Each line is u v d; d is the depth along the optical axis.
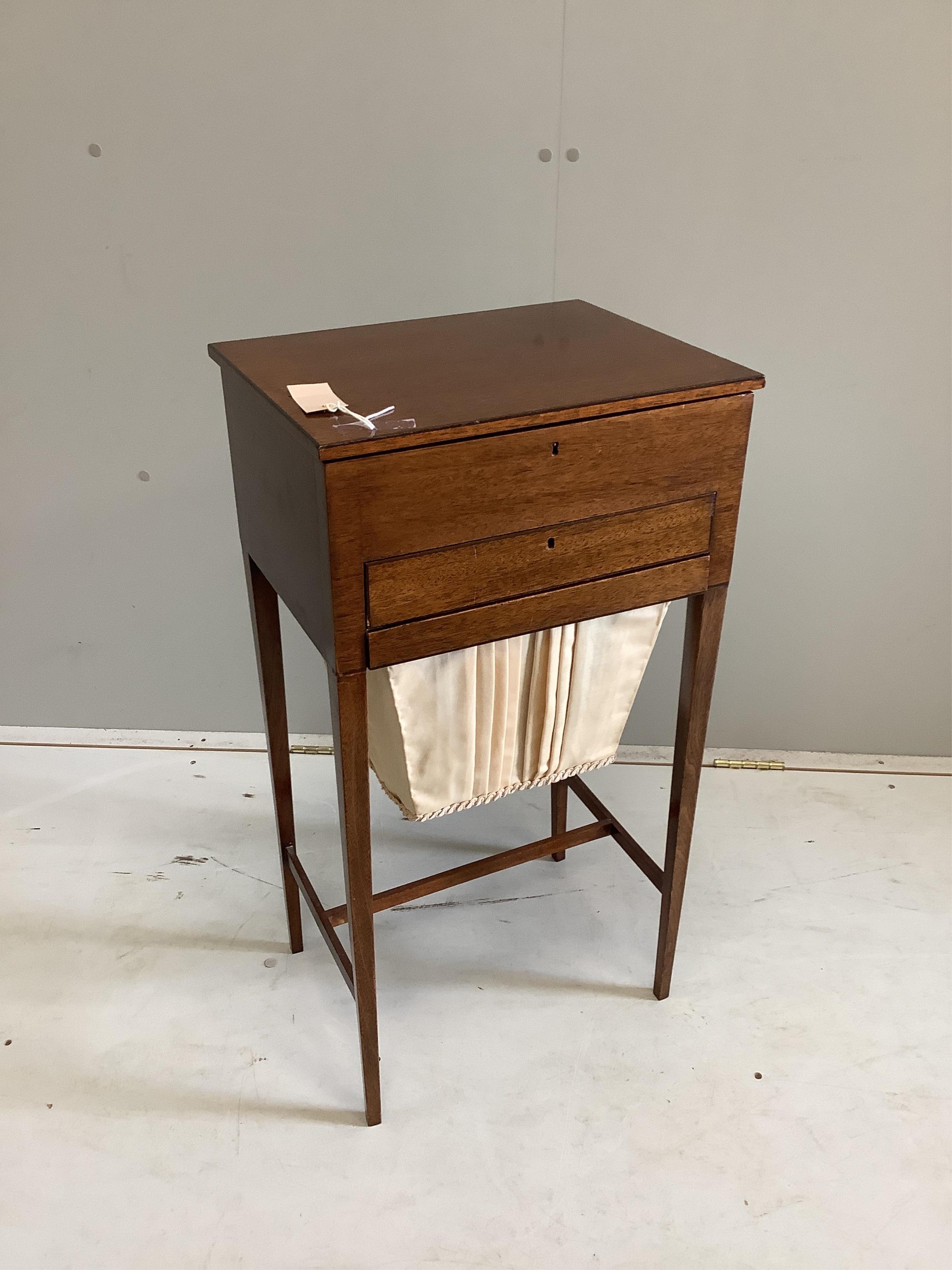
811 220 1.79
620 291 1.87
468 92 1.71
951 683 2.19
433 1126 1.49
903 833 2.06
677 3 1.63
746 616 2.13
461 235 1.82
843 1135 1.48
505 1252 1.33
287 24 1.66
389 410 1.13
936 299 1.84
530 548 1.21
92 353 1.91
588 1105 1.52
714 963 1.76
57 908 1.86
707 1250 1.34
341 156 1.76
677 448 1.24
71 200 1.79
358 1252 1.33
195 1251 1.33
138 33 1.67
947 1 1.62
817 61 1.67
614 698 1.46
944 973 1.75
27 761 2.24
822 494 2.01
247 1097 1.53
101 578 2.13
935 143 1.73
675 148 1.74
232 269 1.85
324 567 1.13
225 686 2.26
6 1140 1.46
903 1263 1.33
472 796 1.45
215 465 2.02
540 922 1.85
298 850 2.00
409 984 1.72
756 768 2.24
